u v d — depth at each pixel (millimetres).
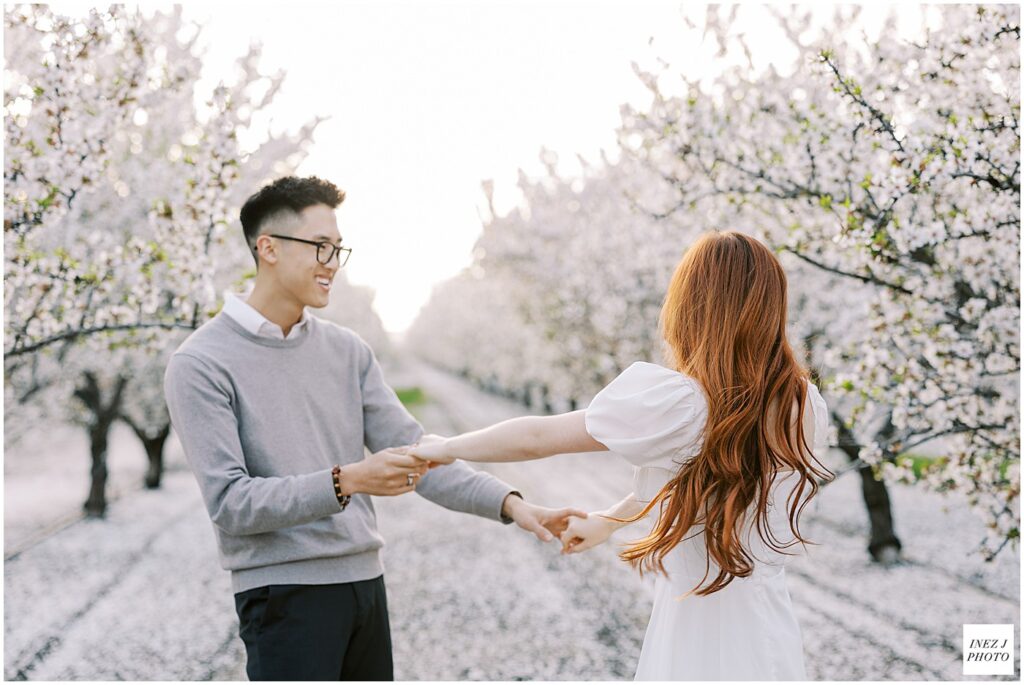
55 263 3814
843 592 6125
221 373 2271
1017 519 3779
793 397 1917
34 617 5941
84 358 7695
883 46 3943
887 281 3984
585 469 13578
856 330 5406
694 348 1909
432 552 8070
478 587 6754
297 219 2348
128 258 4012
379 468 2088
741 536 1908
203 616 6012
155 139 6887
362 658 2432
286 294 2389
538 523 2455
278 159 6574
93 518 9531
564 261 9984
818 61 3570
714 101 4844
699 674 1886
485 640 5426
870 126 3527
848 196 3836
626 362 8734
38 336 3824
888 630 5219
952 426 3852
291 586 2236
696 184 4793
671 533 1871
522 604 6219
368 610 2393
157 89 4516
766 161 4477
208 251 4398
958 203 4043
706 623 1916
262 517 2104
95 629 5695
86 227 6527
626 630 5527
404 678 4801
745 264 1899
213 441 2188
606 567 7203
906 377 3844
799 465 1898
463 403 27188
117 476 13289
